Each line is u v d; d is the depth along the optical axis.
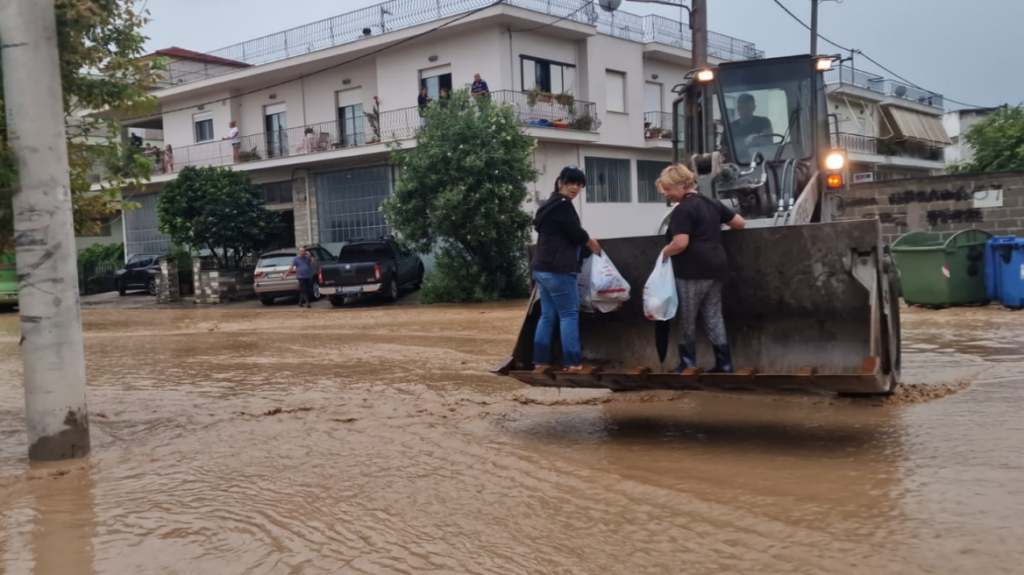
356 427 6.86
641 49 30.66
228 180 28.30
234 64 37.25
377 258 23.83
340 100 29.61
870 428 6.20
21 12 5.86
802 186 9.37
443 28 25.59
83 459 6.10
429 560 3.94
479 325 15.55
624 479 5.09
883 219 19.89
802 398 7.44
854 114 41.91
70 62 6.97
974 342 10.29
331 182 29.45
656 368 6.89
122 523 4.67
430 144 21.75
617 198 30.28
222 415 7.57
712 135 9.72
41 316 5.99
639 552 3.93
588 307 6.95
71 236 6.16
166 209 28.16
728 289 6.54
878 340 5.68
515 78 25.86
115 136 7.72
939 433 5.86
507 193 21.47
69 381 6.08
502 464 5.55
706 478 5.07
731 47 34.88
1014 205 18.33
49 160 5.96
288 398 8.32
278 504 4.89
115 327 18.23
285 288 24.50
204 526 4.57
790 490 4.75
